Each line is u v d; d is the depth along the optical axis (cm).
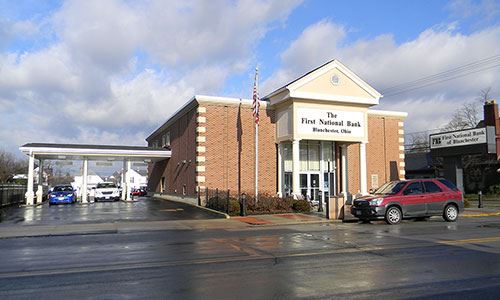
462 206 1889
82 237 1440
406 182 1847
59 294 683
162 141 3941
